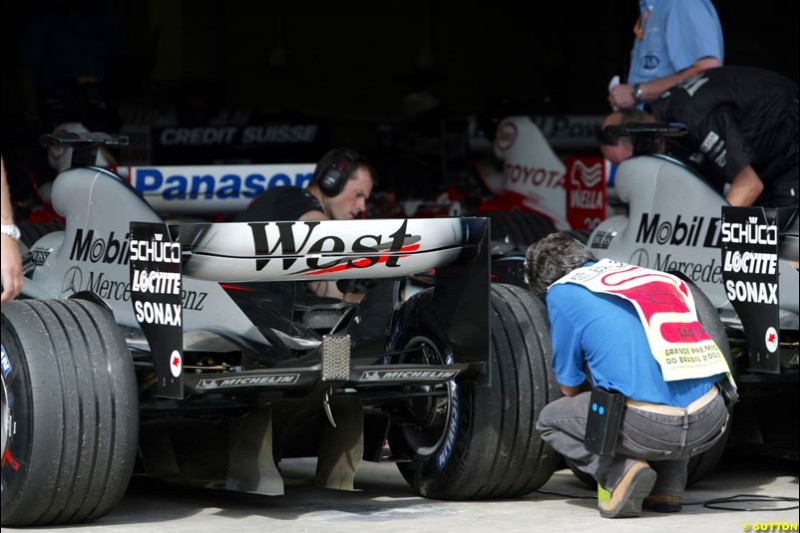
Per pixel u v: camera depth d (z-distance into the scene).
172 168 27.00
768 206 21.58
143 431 16.58
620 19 66.19
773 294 16.09
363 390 17.02
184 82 59.62
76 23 54.75
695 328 15.55
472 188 42.75
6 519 14.74
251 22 67.25
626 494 15.41
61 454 14.30
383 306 17.75
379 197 37.97
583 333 15.36
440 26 70.06
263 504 16.77
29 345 14.42
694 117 20.53
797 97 21.31
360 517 15.79
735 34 59.06
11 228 11.85
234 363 17.08
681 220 18.44
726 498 17.41
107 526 15.09
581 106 68.19
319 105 69.19
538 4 69.31
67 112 44.00
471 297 15.87
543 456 16.31
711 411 15.47
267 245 14.57
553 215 35.09
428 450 17.08
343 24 69.56
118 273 16.33
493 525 15.22
